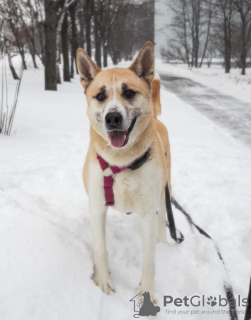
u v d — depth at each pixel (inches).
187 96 184.4
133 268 35.1
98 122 29.7
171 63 607.5
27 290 25.4
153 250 30.9
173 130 98.5
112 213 46.1
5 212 32.2
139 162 29.3
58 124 96.3
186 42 553.9
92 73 33.1
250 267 36.7
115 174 29.5
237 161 70.2
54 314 24.8
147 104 30.4
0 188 48.0
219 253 38.5
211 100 170.2
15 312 23.6
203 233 42.6
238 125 111.2
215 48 568.1
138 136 29.0
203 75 333.1
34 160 64.4
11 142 74.2
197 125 107.4
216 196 52.6
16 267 26.7
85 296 27.5
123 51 667.4
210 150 77.7
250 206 49.2
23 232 30.4
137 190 29.9
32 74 266.7
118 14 374.0
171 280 33.7
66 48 234.8
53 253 29.5
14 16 253.6
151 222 30.9
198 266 36.4
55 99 139.8
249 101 168.2
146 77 32.1
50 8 164.6
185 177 60.6
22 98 132.0
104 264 31.2
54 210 43.8
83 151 72.9
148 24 604.4
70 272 28.8
